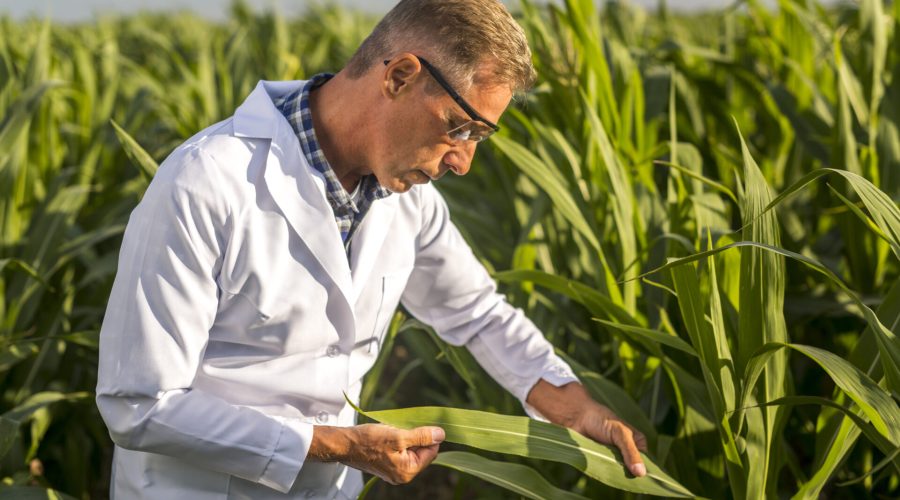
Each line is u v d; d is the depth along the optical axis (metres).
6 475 2.57
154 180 1.56
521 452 1.71
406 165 1.58
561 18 2.76
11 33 6.79
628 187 2.39
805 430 2.85
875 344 1.90
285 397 1.70
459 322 2.08
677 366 2.06
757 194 1.71
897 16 2.84
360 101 1.58
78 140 4.20
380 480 3.38
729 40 4.29
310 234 1.60
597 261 2.54
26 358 2.80
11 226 3.03
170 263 1.51
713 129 3.82
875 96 2.97
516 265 2.71
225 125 1.63
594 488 2.29
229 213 1.54
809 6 4.04
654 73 3.30
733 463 1.86
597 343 2.88
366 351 1.83
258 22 6.97
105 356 1.55
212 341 1.65
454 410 1.72
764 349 1.64
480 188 4.00
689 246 2.00
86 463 3.03
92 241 3.03
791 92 3.39
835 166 2.76
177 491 1.68
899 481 2.49
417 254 1.97
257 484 1.70
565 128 3.12
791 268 2.90
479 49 1.48
